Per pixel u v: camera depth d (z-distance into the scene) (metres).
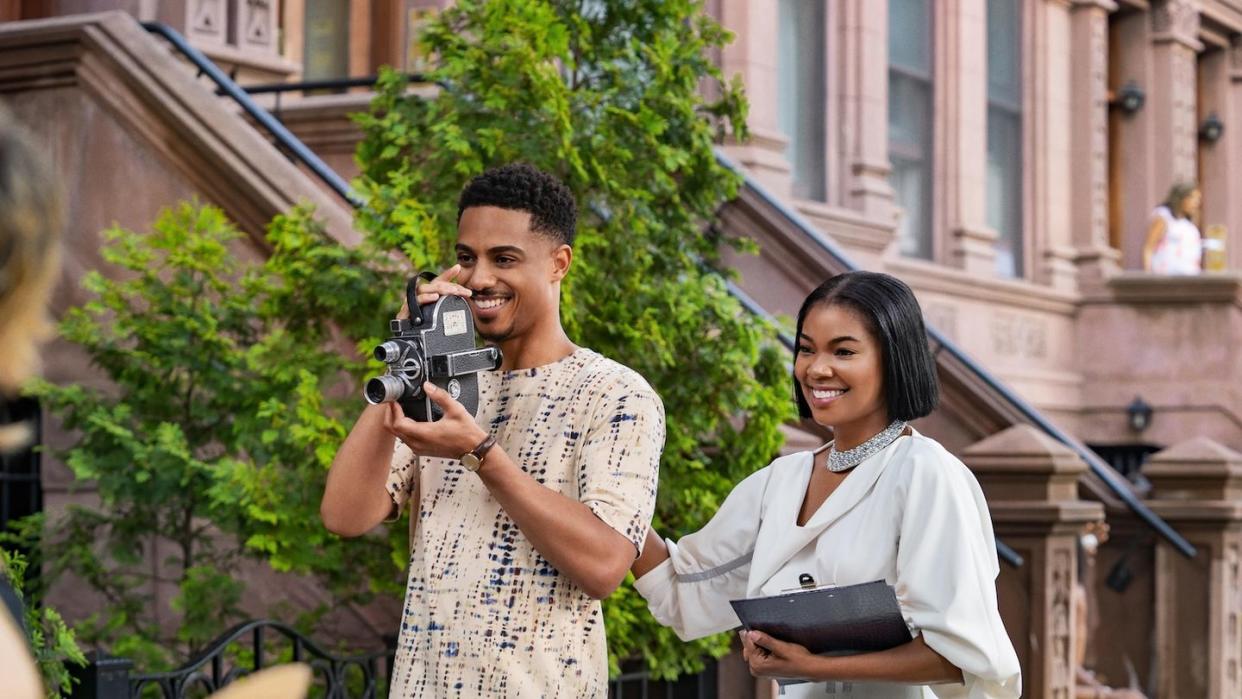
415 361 2.82
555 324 3.20
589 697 3.02
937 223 14.23
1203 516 8.82
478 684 2.95
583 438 3.06
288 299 5.57
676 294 5.61
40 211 1.33
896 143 13.91
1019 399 9.23
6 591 1.52
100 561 5.77
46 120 7.04
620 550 2.93
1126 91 17.23
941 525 3.00
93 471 5.56
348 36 11.16
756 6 11.82
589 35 5.83
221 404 5.68
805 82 12.86
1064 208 15.79
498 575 2.99
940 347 9.48
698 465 5.57
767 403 5.76
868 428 3.21
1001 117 15.32
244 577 6.30
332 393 6.02
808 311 3.23
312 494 5.30
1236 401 14.59
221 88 7.50
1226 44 19.00
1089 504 7.54
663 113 5.91
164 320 5.91
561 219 3.13
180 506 5.77
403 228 5.20
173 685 4.36
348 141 8.34
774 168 11.74
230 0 9.49
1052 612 7.36
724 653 5.80
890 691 3.14
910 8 14.11
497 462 2.84
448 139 5.35
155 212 6.72
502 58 5.49
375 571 5.54
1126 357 15.16
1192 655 8.81
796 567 3.20
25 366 1.36
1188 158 17.78
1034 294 14.71
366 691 4.99
